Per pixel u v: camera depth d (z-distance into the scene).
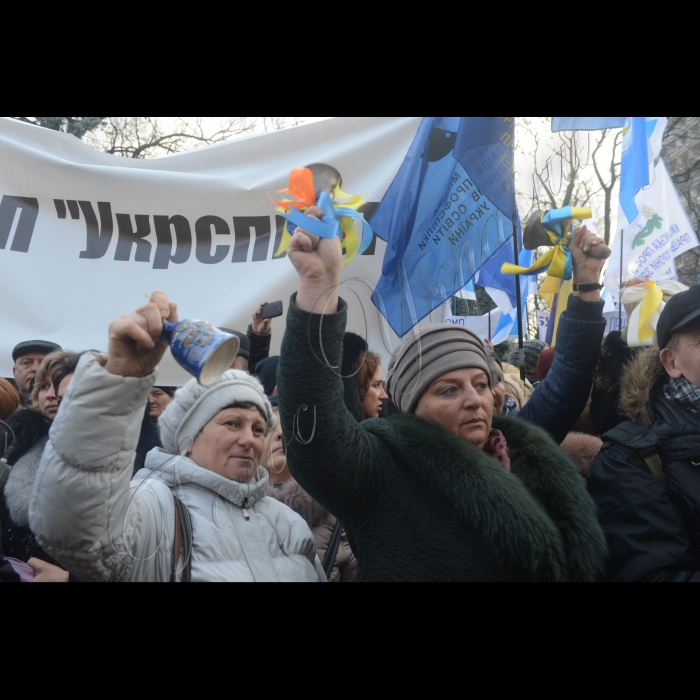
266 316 2.09
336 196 1.40
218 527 1.49
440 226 2.03
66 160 2.19
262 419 1.63
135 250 2.17
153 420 2.18
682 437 1.73
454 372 1.53
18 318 2.10
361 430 1.40
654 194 2.60
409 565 1.35
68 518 1.20
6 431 2.04
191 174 2.18
